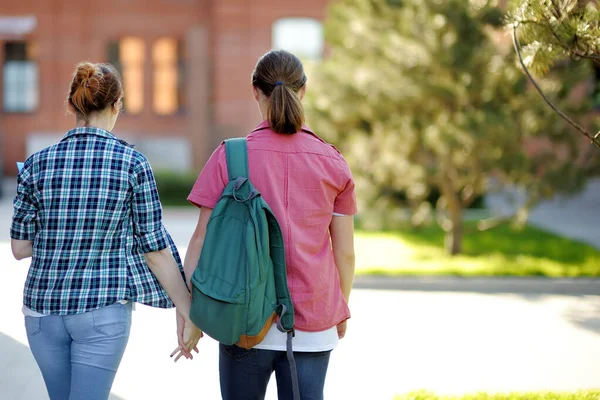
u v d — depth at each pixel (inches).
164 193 2086.6
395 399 534.0
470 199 1238.3
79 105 339.0
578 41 442.9
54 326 323.3
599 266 1114.7
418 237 1483.8
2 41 2728.8
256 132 337.1
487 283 1007.6
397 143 1152.2
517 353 706.2
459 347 725.9
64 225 324.8
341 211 339.6
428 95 1122.0
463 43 1101.7
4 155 2723.9
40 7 2716.5
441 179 1192.2
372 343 738.8
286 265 320.5
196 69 2353.6
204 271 307.9
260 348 319.9
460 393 585.6
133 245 339.6
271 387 593.6
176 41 2787.9
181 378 618.5
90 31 2743.6
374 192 1192.2
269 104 327.3
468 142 1049.5
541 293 999.6
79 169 327.9
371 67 1185.4
